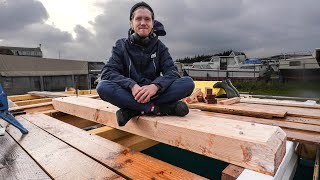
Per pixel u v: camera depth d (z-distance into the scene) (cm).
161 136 160
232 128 141
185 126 147
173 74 178
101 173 120
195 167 284
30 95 526
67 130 199
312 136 182
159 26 193
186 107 175
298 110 285
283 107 310
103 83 168
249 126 145
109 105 243
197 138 140
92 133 199
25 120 240
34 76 1329
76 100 290
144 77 187
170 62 188
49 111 296
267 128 139
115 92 163
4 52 2269
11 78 1240
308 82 1300
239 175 114
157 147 313
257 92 1130
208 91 339
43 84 1362
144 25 175
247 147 119
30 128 208
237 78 1432
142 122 174
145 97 156
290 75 1396
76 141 169
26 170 125
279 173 121
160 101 173
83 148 154
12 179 115
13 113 268
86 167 127
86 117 243
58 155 144
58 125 217
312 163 230
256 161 116
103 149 152
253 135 126
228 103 333
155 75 192
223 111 292
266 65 1509
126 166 126
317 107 299
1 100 183
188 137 144
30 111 295
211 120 163
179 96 172
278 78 1440
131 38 180
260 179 110
